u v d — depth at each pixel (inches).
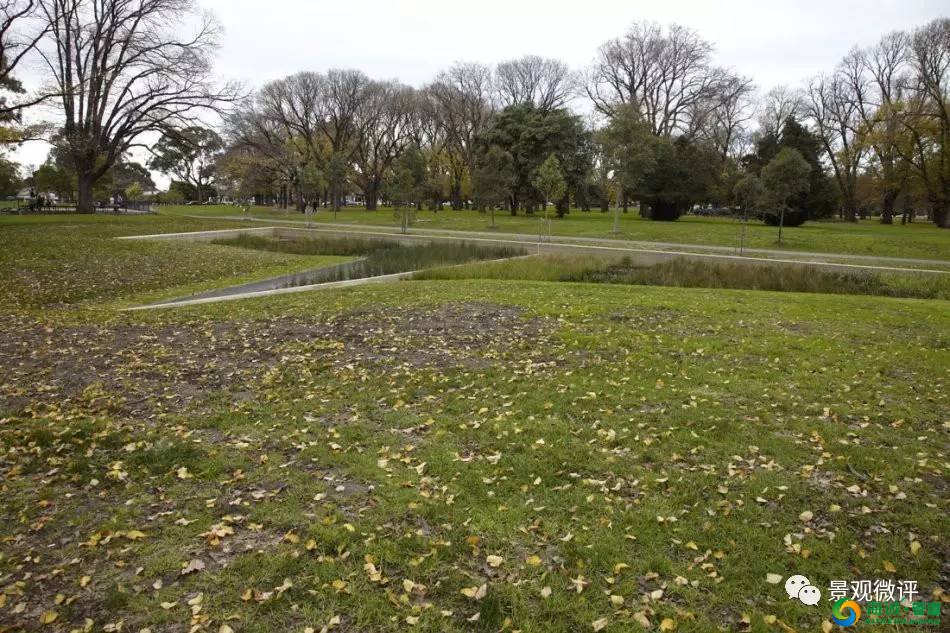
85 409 241.8
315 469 189.3
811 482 178.4
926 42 1588.3
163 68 1389.0
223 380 280.8
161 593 130.5
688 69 1897.1
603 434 211.6
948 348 339.6
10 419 228.7
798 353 318.7
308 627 119.9
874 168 1850.4
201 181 3297.2
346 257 995.3
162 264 800.3
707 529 152.9
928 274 681.6
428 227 1517.0
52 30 1272.1
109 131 1449.3
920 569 138.3
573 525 156.3
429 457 196.1
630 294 518.0
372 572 136.1
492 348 329.7
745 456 195.5
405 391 260.2
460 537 150.9
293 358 315.3
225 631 118.2
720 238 1142.3
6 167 2079.2
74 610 125.7
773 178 1058.1
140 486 179.3
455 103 2252.7
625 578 134.9
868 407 239.3
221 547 147.3
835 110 1989.4
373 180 2362.2
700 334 361.4
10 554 145.4
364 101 2181.3
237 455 199.0
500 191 1482.5
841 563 140.0
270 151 1946.4
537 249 966.4
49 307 556.7
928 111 1557.6
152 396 258.1
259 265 855.1
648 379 273.3
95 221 1234.6
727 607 126.3
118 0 1365.7
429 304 459.2
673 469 186.1
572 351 322.3
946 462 191.5
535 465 188.9
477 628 120.6
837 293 624.4
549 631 118.9
